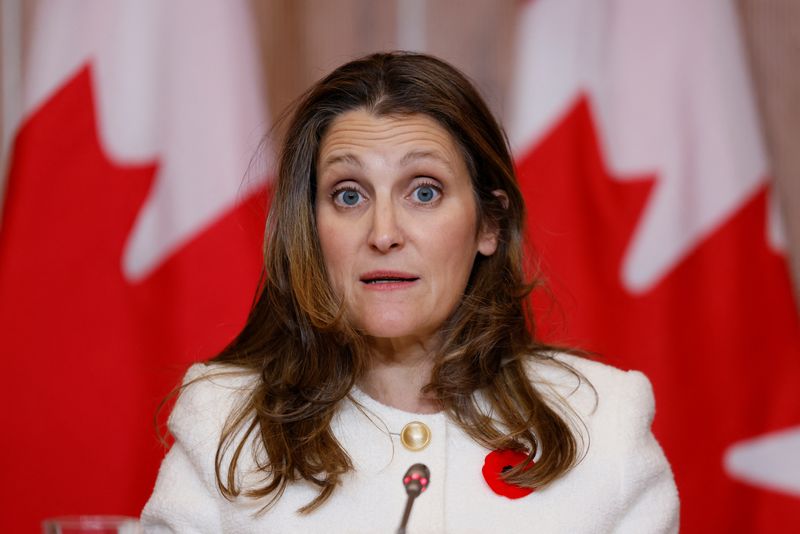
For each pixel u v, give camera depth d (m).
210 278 9.86
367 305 6.52
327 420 6.65
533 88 10.23
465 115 6.78
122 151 10.00
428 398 6.98
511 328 7.10
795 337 9.77
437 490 6.47
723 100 9.90
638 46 10.02
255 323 7.29
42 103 9.97
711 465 9.76
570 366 7.27
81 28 10.07
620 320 9.91
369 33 10.82
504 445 6.70
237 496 6.57
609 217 9.99
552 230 10.00
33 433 9.80
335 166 6.61
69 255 9.90
